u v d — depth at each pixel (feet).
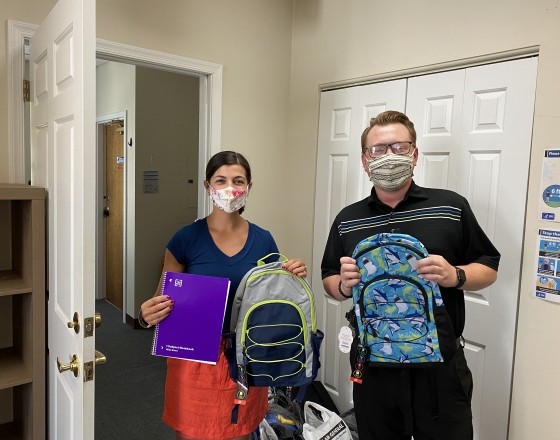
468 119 6.70
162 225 14.03
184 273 4.72
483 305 6.53
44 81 5.37
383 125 4.72
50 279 5.30
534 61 5.96
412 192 4.70
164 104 13.75
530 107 6.02
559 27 5.69
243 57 8.87
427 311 4.38
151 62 7.63
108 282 16.15
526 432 6.15
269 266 4.71
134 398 9.16
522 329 6.15
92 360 4.14
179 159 14.30
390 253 4.43
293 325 4.64
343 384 8.67
